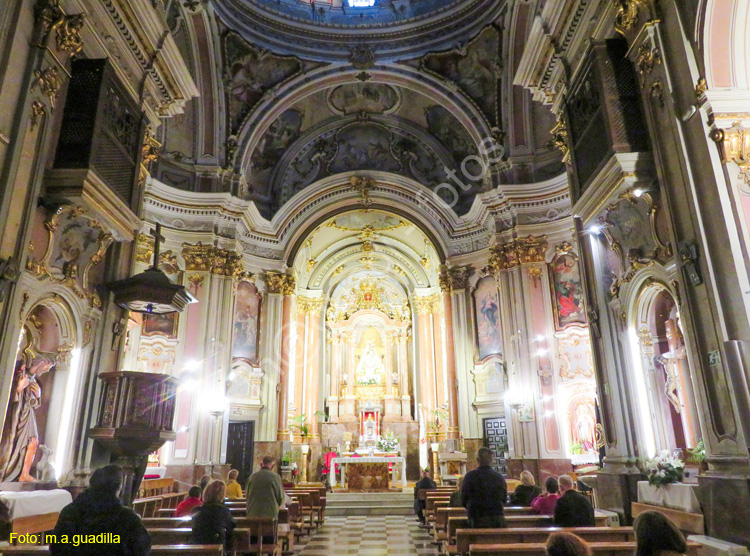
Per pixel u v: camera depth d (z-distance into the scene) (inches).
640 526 113.1
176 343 624.4
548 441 597.0
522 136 684.7
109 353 326.6
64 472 288.4
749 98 247.1
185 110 677.3
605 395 350.0
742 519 216.7
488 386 708.0
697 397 248.4
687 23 264.1
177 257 649.6
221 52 664.4
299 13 703.1
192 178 681.6
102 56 320.2
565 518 240.1
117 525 148.5
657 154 278.7
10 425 279.3
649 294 320.5
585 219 351.9
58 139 284.4
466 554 218.2
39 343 298.4
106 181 301.3
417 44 705.0
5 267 229.3
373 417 895.7
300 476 781.9
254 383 711.7
